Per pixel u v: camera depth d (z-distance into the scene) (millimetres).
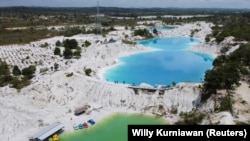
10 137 61406
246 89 76062
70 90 87250
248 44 117062
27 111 72250
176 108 76188
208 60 140250
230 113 61406
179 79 109250
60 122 69500
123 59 140250
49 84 89188
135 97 81625
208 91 74625
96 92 85062
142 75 113875
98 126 68188
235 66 81375
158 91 81625
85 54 139375
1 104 75000
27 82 92688
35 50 150375
